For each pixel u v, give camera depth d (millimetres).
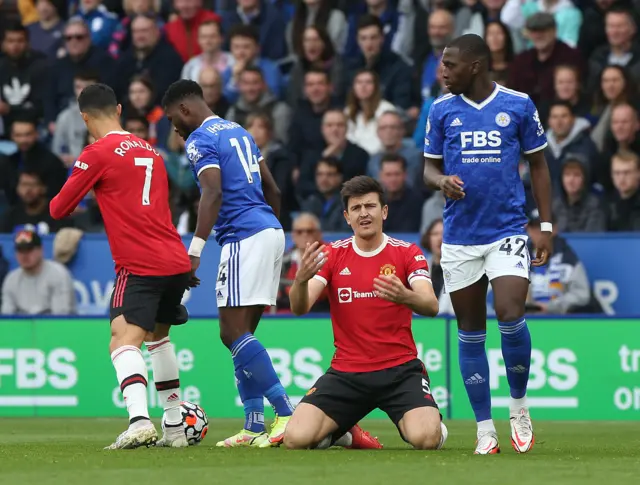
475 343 23016
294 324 38906
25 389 40656
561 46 45562
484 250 22750
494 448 22344
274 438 23562
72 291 42406
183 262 22953
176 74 51062
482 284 23031
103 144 22719
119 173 22625
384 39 49656
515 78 45656
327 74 47031
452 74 22656
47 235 43812
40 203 46406
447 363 38375
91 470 17547
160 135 48531
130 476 16516
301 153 46312
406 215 43031
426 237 40156
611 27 45781
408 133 47531
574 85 43969
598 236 40062
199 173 23922
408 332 22922
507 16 48656
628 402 37531
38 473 17125
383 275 22281
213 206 23672
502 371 37781
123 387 22281
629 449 24062
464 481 15758
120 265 22672
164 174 23438
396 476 16391
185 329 39875
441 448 23062
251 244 24078
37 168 46656
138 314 22438
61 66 51844
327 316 38719
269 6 52312
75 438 28984
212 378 39656
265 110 47875
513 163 22812
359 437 23422
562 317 37938
